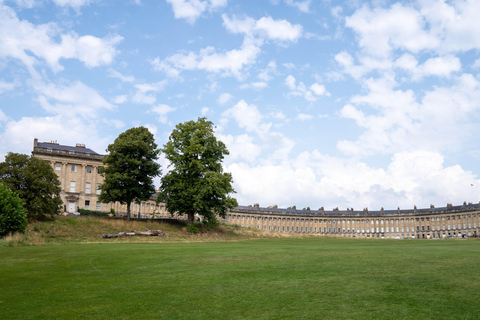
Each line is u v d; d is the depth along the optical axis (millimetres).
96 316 10250
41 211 54531
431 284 13039
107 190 61750
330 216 170000
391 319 9359
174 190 63562
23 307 11258
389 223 170375
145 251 26891
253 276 15539
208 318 9867
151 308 10922
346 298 11453
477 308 10055
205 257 22453
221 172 65875
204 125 65438
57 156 86625
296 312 10172
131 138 63500
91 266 19359
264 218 156750
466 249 27828
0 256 23922
